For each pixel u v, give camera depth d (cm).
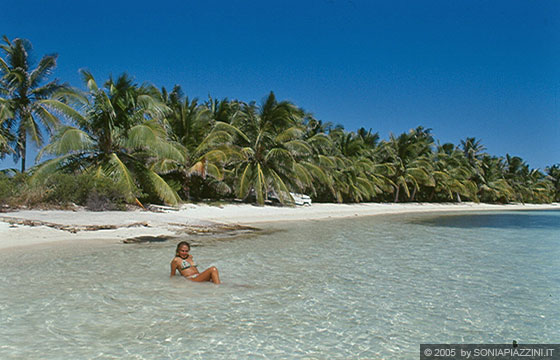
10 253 1039
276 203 3241
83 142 2033
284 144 2959
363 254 1191
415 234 1814
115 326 550
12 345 480
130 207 2119
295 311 635
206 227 1761
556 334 564
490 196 6384
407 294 750
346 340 526
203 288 757
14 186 1867
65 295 685
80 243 1226
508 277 911
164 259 1017
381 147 4700
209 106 3303
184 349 483
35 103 2556
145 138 2117
